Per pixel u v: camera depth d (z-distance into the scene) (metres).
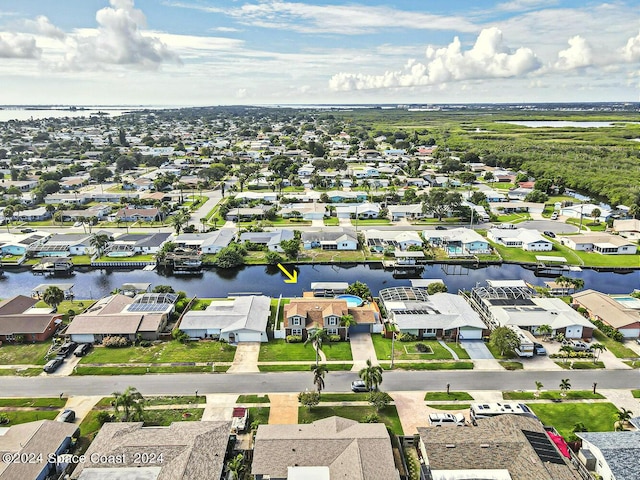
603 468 56.16
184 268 135.75
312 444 56.59
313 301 97.44
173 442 57.50
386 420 68.00
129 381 78.00
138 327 91.62
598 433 60.44
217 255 138.12
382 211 189.25
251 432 64.06
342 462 54.16
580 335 92.69
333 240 151.12
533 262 139.38
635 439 59.25
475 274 134.12
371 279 129.38
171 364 83.06
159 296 103.88
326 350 87.88
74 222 178.12
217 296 117.06
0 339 90.25
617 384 77.12
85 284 125.88
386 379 78.38
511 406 68.75
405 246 148.38
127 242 149.25
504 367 82.19
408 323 92.62
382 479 51.75
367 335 93.81
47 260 137.38
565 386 73.38
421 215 185.50
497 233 157.75
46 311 101.19
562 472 52.12
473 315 96.25
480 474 53.12
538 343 87.94
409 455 60.75
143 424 64.38
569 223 176.62
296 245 142.00
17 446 57.56
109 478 51.88
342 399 73.12
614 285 124.88
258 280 128.88
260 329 90.81
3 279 129.88
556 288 115.06
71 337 90.38
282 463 54.50
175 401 72.31
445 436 58.59
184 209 191.50
